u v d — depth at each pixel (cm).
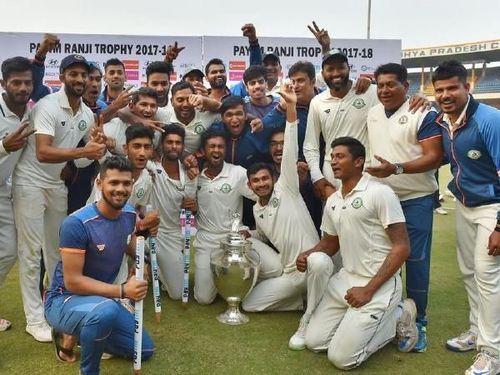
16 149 292
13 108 313
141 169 354
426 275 323
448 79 281
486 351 281
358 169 308
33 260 327
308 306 320
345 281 316
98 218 260
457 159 294
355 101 366
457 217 313
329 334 305
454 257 526
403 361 299
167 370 283
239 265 344
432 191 325
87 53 755
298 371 285
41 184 327
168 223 398
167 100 474
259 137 423
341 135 371
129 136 348
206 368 286
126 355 285
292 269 369
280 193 368
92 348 249
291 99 347
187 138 423
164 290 421
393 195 301
